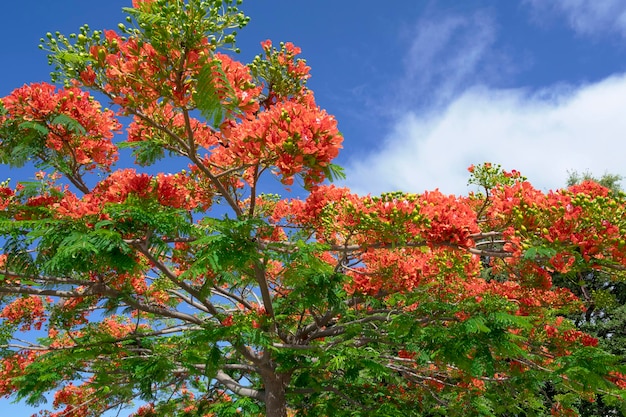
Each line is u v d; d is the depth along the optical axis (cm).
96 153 749
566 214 562
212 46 509
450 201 675
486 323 687
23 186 700
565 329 891
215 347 758
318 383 957
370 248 662
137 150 632
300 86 828
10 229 591
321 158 561
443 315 768
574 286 1636
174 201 699
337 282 769
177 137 616
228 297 1035
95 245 533
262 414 1067
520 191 624
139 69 533
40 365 831
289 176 567
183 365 854
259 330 723
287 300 912
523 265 839
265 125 565
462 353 685
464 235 611
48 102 637
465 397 1020
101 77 555
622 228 558
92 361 923
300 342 955
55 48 540
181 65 518
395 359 959
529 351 905
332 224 732
